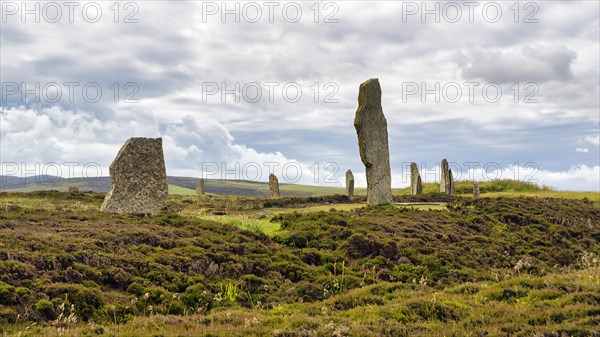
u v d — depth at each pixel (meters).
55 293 15.16
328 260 23.75
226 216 34.81
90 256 18.34
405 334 13.95
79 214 27.52
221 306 17.23
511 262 26.47
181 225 26.11
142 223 25.66
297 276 21.42
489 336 13.50
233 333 13.37
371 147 37.75
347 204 45.47
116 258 18.73
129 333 13.19
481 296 17.11
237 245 22.78
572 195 53.28
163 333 13.17
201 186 68.56
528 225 34.00
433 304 16.08
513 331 13.75
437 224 31.22
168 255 20.02
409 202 45.62
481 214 35.56
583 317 14.18
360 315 15.88
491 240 29.50
